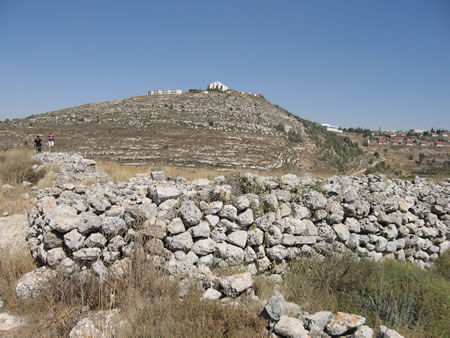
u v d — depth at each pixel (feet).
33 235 17.74
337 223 20.49
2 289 14.67
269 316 12.18
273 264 17.95
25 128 194.59
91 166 43.57
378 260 20.80
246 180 20.56
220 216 17.30
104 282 14.24
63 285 13.62
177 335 11.09
